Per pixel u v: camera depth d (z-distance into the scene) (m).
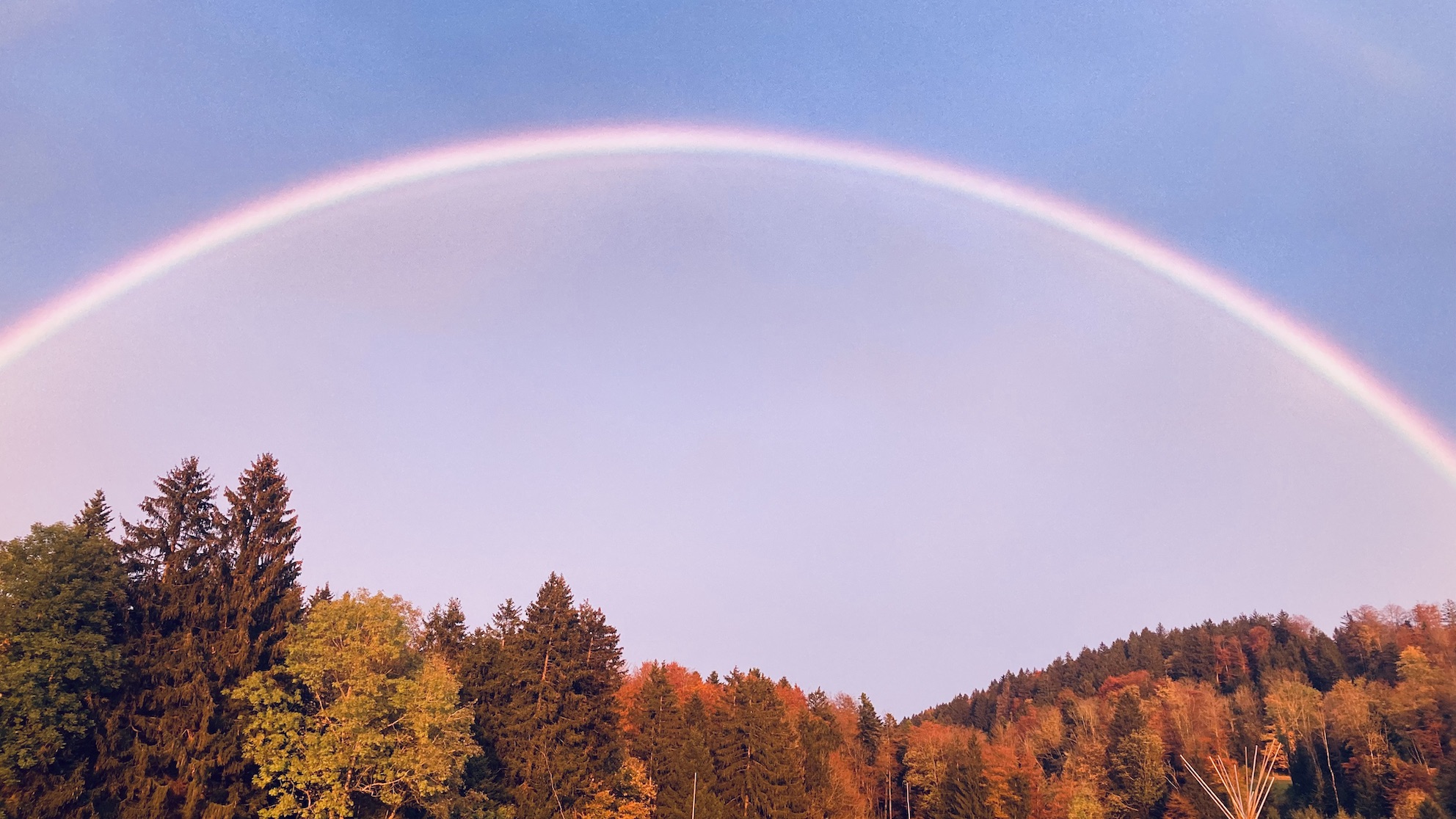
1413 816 99.94
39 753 42.41
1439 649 130.88
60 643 44.03
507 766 67.88
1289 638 195.12
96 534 50.00
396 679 51.91
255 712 50.03
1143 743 129.88
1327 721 125.56
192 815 46.44
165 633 52.19
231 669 51.03
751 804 86.00
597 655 78.00
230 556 55.53
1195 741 134.38
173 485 54.81
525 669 70.62
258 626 54.34
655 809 80.12
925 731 136.88
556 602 73.88
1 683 41.72
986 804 110.38
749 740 88.88
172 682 49.59
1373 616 170.12
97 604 47.75
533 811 65.31
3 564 44.25
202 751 48.19
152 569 53.53
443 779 51.78
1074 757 142.50
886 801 127.62
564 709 70.62
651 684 94.75
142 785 46.41
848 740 133.50
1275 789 122.88
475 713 69.06
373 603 51.97
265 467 57.44
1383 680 149.88
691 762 82.00
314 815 47.03
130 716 47.56
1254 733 128.50
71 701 44.12
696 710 101.94
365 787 49.16
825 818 94.81
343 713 47.69
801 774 88.56
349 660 49.75
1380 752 114.06
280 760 47.19
